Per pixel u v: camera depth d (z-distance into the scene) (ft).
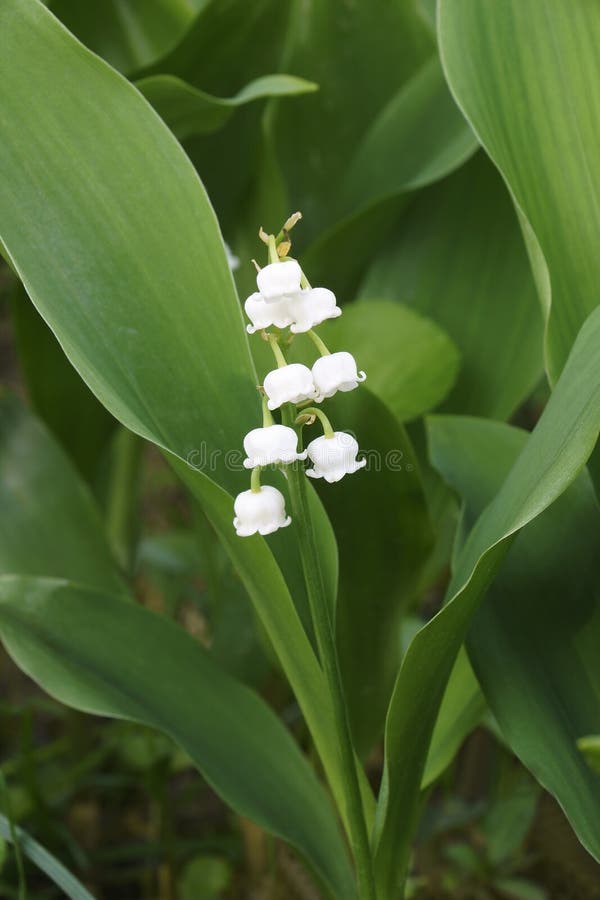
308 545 0.84
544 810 1.19
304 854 0.95
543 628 0.94
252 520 0.81
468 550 0.90
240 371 0.90
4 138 0.87
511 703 0.90
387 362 1.08
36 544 1.18
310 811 0.97
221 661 1.16
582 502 0.98
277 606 0.87
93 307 0.87
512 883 1.14
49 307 0.84
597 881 1.13
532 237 0.91
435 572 1.18
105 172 0.88
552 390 0.91
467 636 0.93
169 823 1.20
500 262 1.16
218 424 0.89
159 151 0.89
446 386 1.10
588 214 0.95
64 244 0.87
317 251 1.17
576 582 0.95
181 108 1.08
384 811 0.90
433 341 1.06
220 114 1.09
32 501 1.20
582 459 0.79
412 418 1.12
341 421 0.97
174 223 0.89
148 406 0.87
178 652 1.00
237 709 0.99
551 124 0.96
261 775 0.97
